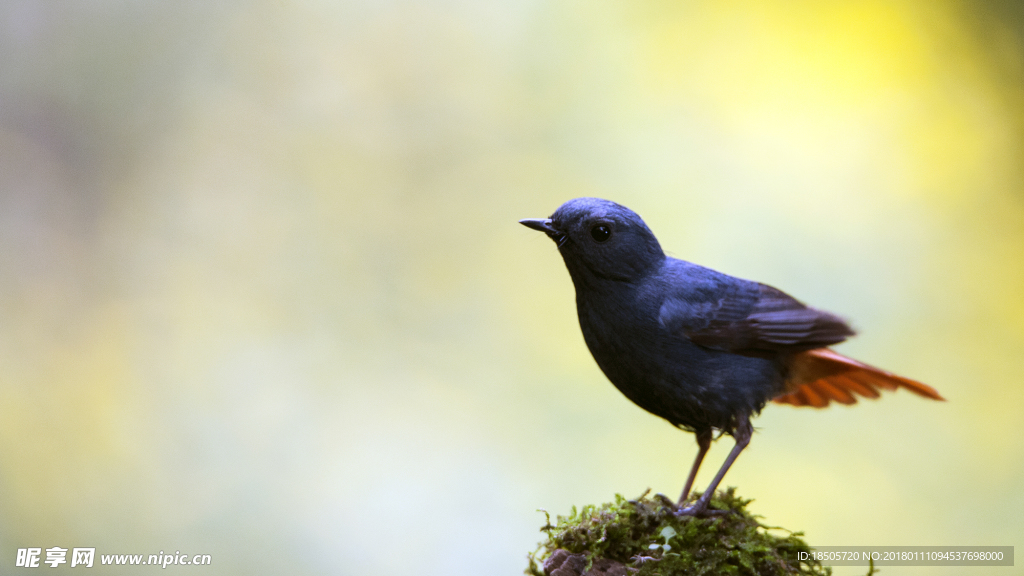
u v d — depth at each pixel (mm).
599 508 5809
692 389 5957
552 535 5605
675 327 5898
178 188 15547
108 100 15727
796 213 13930
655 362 5965
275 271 15031
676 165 14445
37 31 15727
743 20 14883
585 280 6070
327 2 16078
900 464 12086
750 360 6020
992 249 13523
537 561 5551
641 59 15039
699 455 6262
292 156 15570
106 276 15109
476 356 14109
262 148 15625
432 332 14344
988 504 11727
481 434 13305
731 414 5977
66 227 15227
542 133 15055
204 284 15016
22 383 14156
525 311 14266
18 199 15172
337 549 12492
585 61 15219
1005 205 13789
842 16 14664
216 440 13703
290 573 12391
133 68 15836
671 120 14688
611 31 15266
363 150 15492
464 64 15570
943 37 14406
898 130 14195
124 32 15891
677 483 12203
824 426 12383
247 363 14320
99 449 13633
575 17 15406
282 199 15406
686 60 14898
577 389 13500
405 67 15680
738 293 6023
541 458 12906
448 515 12602
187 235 15273
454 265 14773
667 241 14047
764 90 14633
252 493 13055
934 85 14352
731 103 14641
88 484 13289
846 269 13523
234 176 15531
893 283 13391
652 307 5926
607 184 14586
